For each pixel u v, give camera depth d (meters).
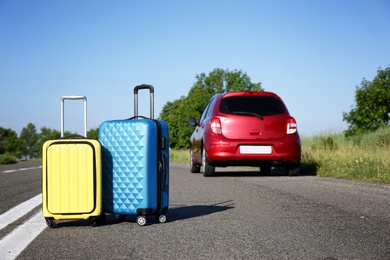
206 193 7.46
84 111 5.10
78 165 4.55
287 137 10.97
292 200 6.35
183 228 4.50
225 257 3.36
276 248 3.61
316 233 4.15
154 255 3.45
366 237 3.97
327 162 12.01
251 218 5.00
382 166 10.20
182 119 48.38
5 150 125.88
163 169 4.80
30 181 11.14
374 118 21.30
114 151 4.75
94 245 3.81
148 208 4.67
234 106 11.05
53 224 4.59
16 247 3.78
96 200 4.57
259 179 10.02
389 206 5.72
